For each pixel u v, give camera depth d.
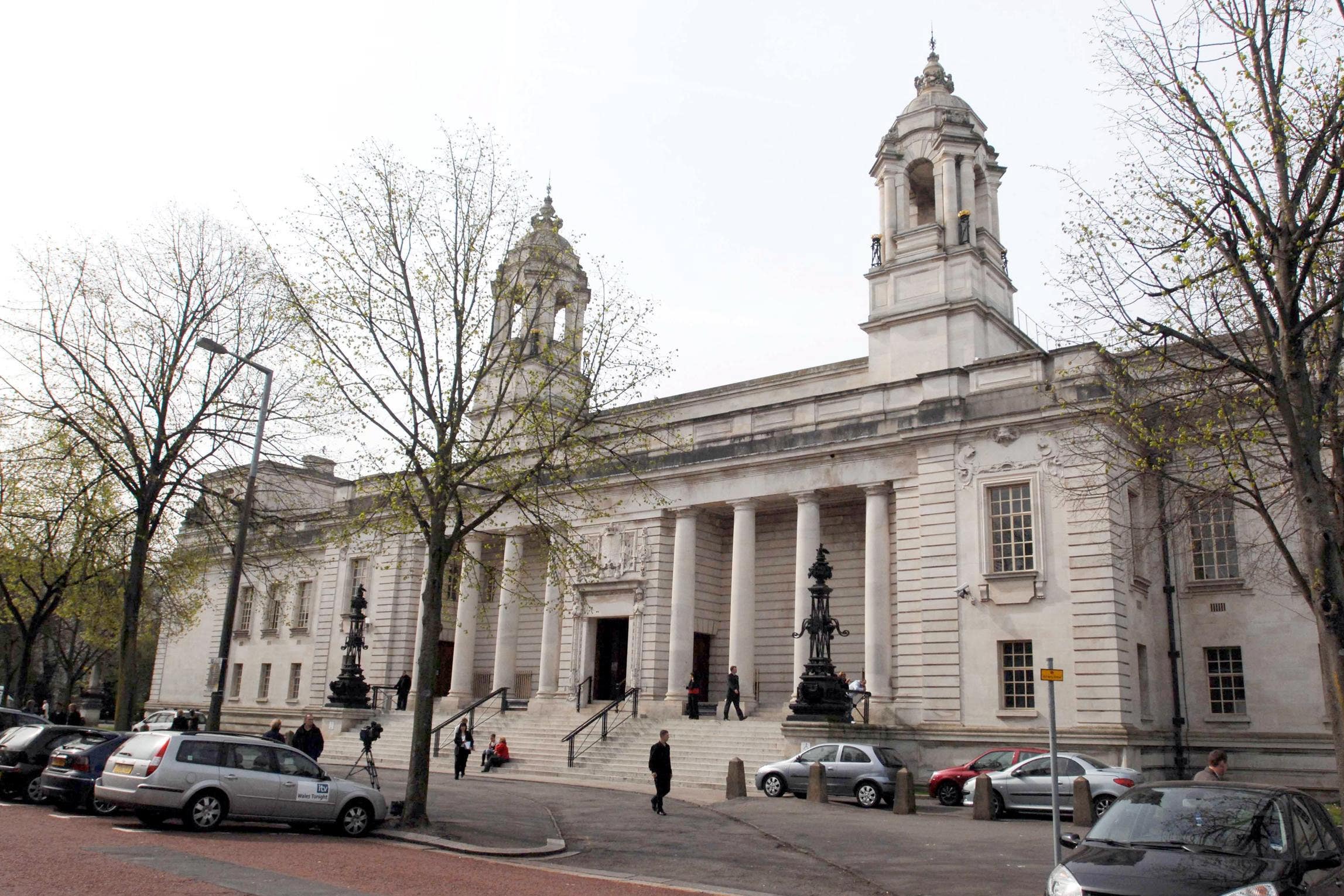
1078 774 24.03
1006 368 34.38
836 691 31.78
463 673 46.25
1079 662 30.66
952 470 34.44
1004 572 32.53
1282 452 17.30
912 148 43.00
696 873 16.20
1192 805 11.01
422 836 18.66
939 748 32.28
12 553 30.86
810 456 37.88
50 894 11.28
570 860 17.19
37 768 22.02
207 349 26.36
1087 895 9.48
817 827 21.56
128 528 30.09
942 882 15.66
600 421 27.83
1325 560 13.11
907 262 40.91
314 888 12.69
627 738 35.97
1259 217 14.51
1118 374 18.61
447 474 22.17
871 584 35.88
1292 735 29.67
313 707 48.91
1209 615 31.92
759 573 42.00
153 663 77.69
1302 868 9.79
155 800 17.36
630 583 41.59
